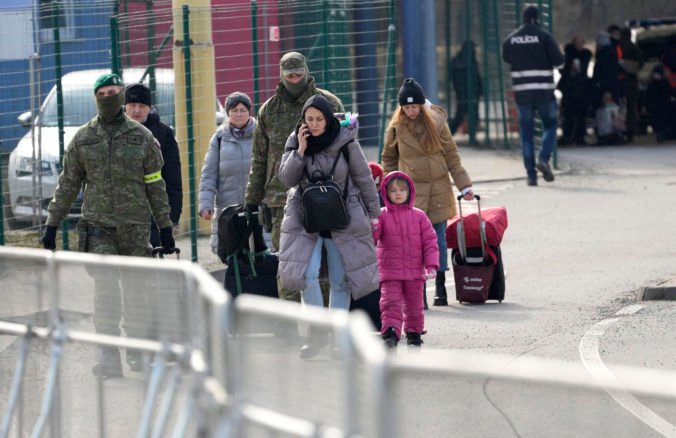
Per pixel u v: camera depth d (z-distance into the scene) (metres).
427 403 8.82
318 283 20.61
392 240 21.44
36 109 32.97
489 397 8.73
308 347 9.20
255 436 10.08
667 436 7.95
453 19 58.22
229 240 22.53
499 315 25.11
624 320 23.98
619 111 59.00
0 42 32.56
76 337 13.70
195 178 32.91
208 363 11.09
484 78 57.16
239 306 10.22
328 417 8.89
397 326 21.42
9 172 34.09
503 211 26.73
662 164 50.75
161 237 20.86
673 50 59.53
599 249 32.66
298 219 20.69
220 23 38.59
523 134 45.41
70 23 32.66
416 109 25.56
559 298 26.70
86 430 13.63
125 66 33.06
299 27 40.16
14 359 14.77
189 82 32.34
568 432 8.44
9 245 32.91
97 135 20.31
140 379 12.69
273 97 22.31
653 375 8.62
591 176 47.47
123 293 12.92
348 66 44.66
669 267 29.59
